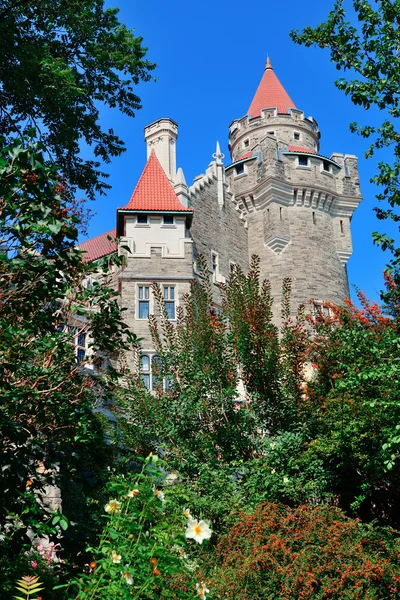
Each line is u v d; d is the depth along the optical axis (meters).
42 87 15.12
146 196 33.91
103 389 11.58
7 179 7.00
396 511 14.30
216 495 12.36
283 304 16.42
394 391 12.23
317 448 13.48
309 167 40.78
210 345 15.22
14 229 7.23
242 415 14.58
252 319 15.23
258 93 48.06
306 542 9.84
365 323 17.22
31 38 16.30
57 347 8.07
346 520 10.88
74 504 10.65
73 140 16.95
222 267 37.34
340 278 40.53
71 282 8.28
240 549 10.10
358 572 9.21
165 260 31.98
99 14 17.00
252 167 41.16
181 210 33.00
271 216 39.38
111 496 9.92
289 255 39.22
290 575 9.20
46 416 7.65
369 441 13.62
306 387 15.64
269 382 15.05
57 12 16.20
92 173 17.97
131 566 6.22
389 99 13.45
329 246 40.62
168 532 6.76
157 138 45.31
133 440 14.62
